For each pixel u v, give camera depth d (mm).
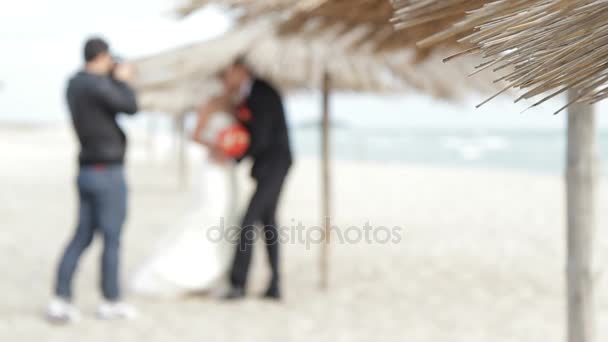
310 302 3939
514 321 3568
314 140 52062
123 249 5727
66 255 3459
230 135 3711
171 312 3691
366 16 1798
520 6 558
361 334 3326
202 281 3986
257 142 3715
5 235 6336
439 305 3902
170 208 8680
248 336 3271
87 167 3375
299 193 11016
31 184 11953
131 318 3564
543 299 4051
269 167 3799
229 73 3676
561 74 565
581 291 1923
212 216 3996
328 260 4258
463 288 4320
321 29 1942
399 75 3744
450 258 5246
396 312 3746
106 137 3334
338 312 3730
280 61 3543
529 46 556
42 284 4387
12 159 20000
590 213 1900
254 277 4559
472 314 3715
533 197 10141
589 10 528
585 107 1853
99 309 3555
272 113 3727
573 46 548
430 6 597
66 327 3393
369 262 5031
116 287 3555
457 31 555
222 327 3420
